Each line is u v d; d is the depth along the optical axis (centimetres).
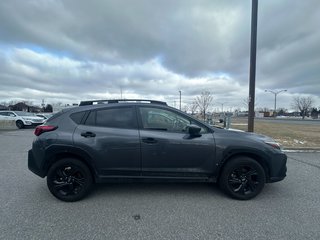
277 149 471
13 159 789
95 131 453
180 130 463
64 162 446
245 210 409
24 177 586
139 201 446
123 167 453
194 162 457
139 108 471
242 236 328
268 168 467
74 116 469
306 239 321
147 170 455
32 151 464
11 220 371
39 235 329
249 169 458
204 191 496
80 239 320
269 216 387
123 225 358
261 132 1809
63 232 337
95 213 397
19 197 463
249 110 1071
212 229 347
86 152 445
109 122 463
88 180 451
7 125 2348
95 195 475
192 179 461
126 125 460
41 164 453
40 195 473
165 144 450
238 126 2703
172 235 331
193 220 374
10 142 1222
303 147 999
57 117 474
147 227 352
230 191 455
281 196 472
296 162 764
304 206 426
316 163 749
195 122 469
